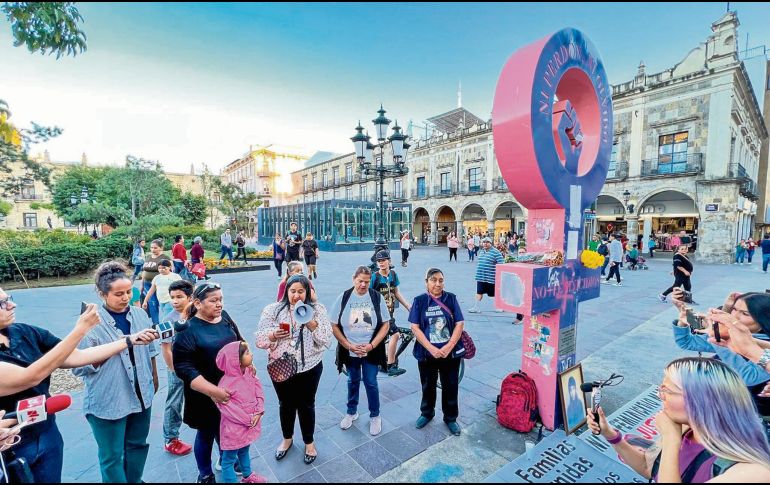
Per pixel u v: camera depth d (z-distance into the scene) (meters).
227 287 9.45
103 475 1.92
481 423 2.91
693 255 18.03
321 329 2.52
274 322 2.49
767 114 27.86
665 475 1.47
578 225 2.90
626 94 18.69
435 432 2.79
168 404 2.53
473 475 2.29
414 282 10.00
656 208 19.14
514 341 5.01
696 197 16.59
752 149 22.16
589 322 5.91
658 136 17.80
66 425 2.89
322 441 2.69
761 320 2.14
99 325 1.98
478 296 6.69
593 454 2.43
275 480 2.27
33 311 6.71
